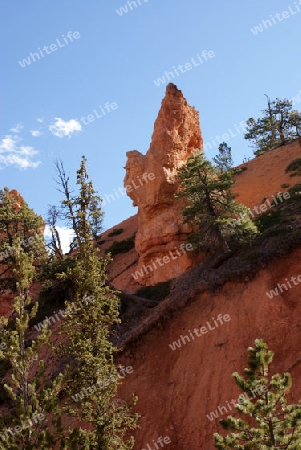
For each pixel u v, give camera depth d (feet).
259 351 47.39
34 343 57.21
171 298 94.58
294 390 64.44
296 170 142.82
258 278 83.87
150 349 88.17
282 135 203.21
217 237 98.58
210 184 100.94
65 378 60.75
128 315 101.50
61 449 53.31
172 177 118.73
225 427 47.24
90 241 78.89
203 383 75.72
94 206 89.66
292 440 44.42
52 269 124.98
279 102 210.59
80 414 63.62
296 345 70.69
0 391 103.55
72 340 66.69
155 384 82.58
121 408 64.28
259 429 45.83
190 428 72.13
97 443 60.29
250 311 79.71
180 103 126.62
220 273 89.97
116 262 146.92
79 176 86.69
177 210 116.26
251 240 95.45
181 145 123.54
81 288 71.05
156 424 76.13
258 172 158.30
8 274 146.10
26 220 149.59
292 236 86.28
